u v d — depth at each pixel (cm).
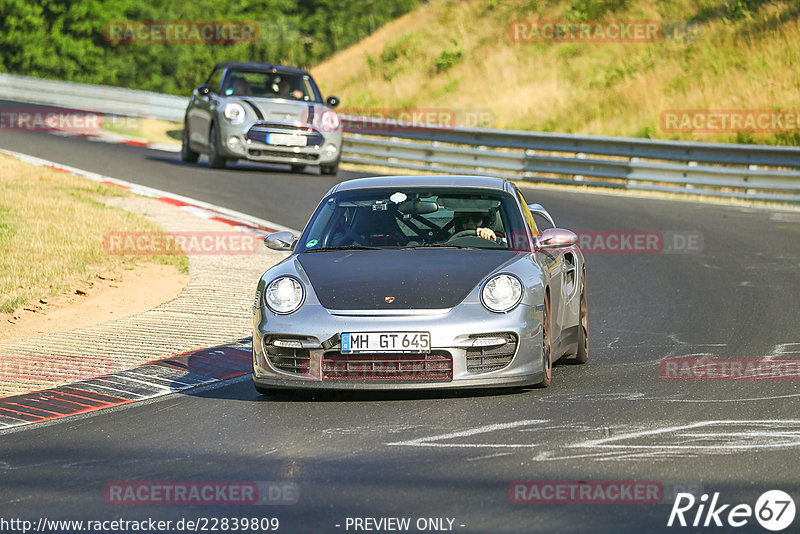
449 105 11275
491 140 8038
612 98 10075
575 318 2745
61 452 2019
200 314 3541
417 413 2211
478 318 2302
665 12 11369
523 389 2441
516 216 2689
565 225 5656
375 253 2556
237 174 7231
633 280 4316
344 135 9038
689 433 1997
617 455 1844
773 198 6888
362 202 2759
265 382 2384
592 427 2053
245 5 19888
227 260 4509
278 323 2352
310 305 2356
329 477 1755
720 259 4756
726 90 9475
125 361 2912
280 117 7019
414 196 2764
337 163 7219
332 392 2461
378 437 2016
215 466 1864
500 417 2155
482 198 2742
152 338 3200
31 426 2264
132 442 2077
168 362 2895
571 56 11381
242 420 2225
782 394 2350
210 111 7244
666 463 1789
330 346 2300
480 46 12431
